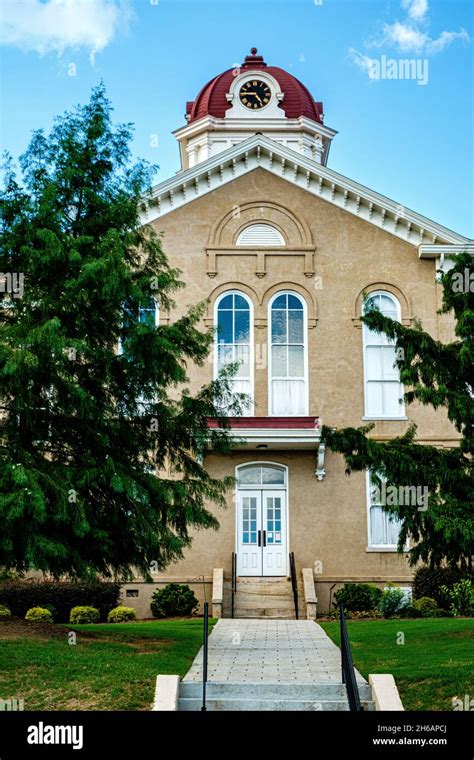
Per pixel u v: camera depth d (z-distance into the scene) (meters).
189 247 31.06
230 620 24.56
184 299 30.73
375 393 30.47
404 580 29.08
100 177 19.23
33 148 19.12
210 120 43.97
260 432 28.52
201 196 31.44
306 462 29.98
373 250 31.22
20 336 16.98
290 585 28.78
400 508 16.75
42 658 15.24
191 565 29.14
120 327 18.92
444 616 25.94
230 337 30.64
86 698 13.57
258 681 14.56
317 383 30.44
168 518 18.86
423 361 17.48
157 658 16.20
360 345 30.73
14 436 17.75
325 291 31.00
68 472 17.20
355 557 29.39
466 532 16.00
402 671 15.25
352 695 12.84
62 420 18.25
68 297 17.64
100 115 19.45
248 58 46.19
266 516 29.86
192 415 19.41
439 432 30.09
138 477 18.20
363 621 24.03
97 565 18.11
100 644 17.17
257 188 31.52
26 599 26.81
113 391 19.00
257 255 31.09
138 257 19.98
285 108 44.78
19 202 18.44
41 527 16.86
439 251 30.75
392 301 31.03
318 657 17.12
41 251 17.61
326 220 31.39
